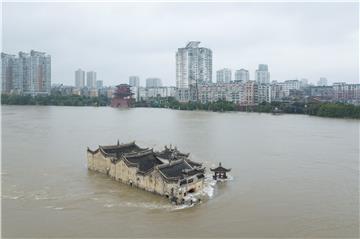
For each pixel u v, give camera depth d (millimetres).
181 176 83938
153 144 156000
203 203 80625
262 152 140375
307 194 87750
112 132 194500
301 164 119875
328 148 150875
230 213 75125
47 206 77688
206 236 64312
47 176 100312
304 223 70500
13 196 83688
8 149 138750
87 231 65812
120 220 70812
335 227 68875
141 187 88875
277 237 64312
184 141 165000
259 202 81750
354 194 88000
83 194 85188
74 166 111938
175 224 69250
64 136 176250
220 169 100562
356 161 125188
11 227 67188
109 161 100375
